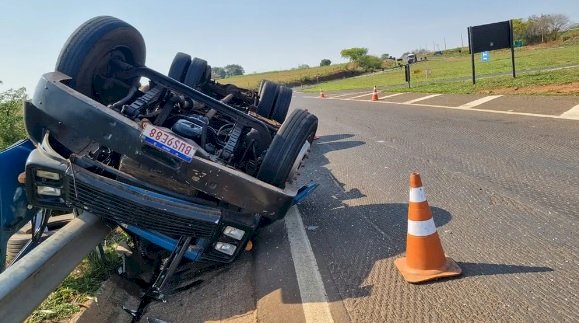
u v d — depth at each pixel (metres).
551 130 8.66
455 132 9.76
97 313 3.84
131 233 4.30
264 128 4.86
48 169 3.72
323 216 5.52
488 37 19.67
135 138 3.72
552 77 17.23
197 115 5.27
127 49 5.35
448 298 3.34
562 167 6.25
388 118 13.51
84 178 3.69
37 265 3.11
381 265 4.01
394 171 7.20
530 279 3.45
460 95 16.55
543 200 5.08
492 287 3.40
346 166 7.99
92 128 3.79
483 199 5.36
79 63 4.68
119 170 3.96
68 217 5.39
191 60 7.20
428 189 6.02
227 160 4.44
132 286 4.41
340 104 20.97
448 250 4.12
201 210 3.86
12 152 4.48
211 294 4.11
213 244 3.99
